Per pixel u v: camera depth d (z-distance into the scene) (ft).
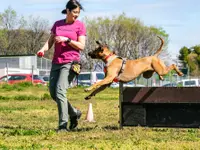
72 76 30.89
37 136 28.17
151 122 31.58
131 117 31.89
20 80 142.20
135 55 210.59
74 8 30.58
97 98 84.89
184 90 30.73
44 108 57.88
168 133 29.81
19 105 63.87
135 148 23.61
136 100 31.58
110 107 59.77
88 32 205.77
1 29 224.12
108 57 31.42
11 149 23.16
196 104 30.60
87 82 144.77
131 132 29.96
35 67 171.12
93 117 43.57
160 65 32.17
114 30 210.79
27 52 225.35
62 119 30.53
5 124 36.96
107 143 25.17
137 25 212.23
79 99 80.79
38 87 118.52
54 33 31.27
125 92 31.83
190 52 268.82
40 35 227.81
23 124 37.01
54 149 23.22
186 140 26.71
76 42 30.58
